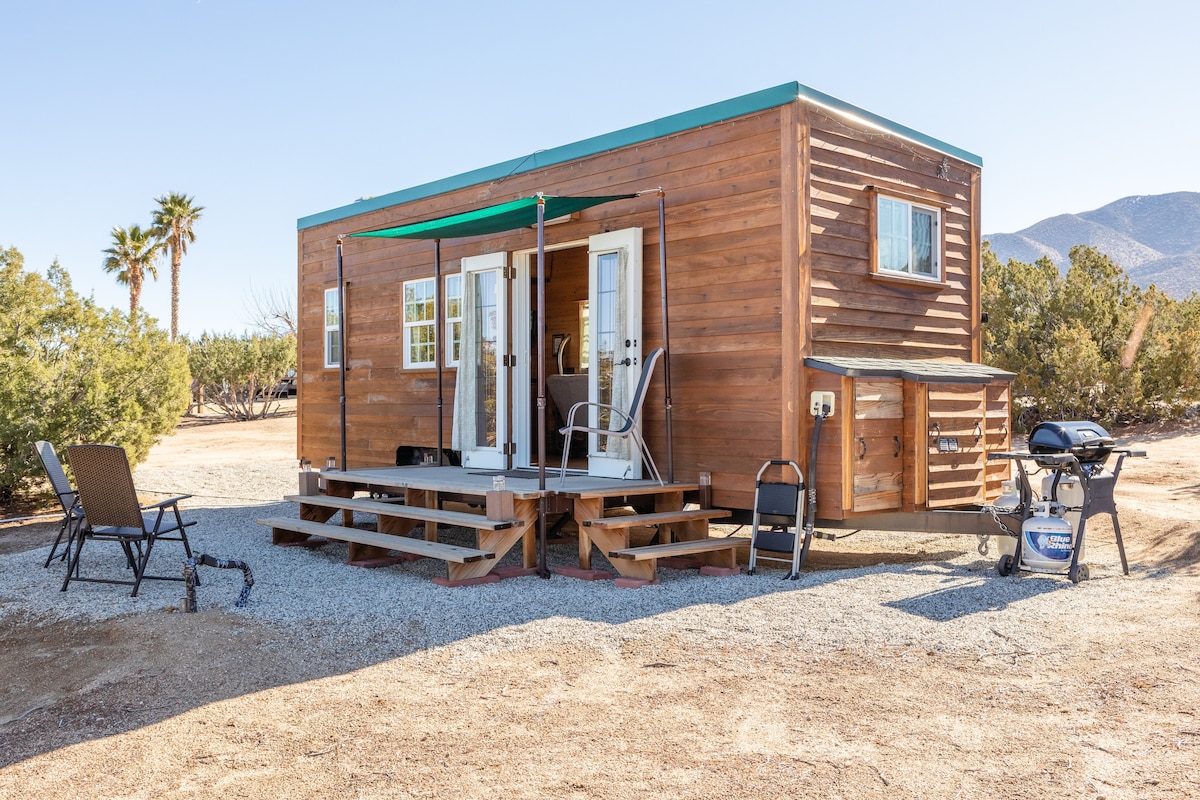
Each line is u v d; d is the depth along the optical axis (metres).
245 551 7.63
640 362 7.27
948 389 6.82
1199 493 9.91
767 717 3.53
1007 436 7.55
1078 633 4.58
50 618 5.36
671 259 7.21
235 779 3.06
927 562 6.85
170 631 4.92
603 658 4.32
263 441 20.83
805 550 6.22
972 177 8.45
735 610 5.18
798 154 6.41
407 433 9.77
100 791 3.01
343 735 3.43
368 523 8.70
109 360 11.12
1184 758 3.05
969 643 4.43
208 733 3.49
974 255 8.45
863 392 6.36
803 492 6.20
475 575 6.13
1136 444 14.48
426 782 3.00
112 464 5.69
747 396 6.67
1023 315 17.61
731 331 6.78
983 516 6.54
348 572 6.63
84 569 6.82
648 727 3.45
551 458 9.79
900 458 6.67
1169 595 5.42
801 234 6.40
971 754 3.13
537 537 7.55
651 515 6.46
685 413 7.12
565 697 3.80
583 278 10.76
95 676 4.29
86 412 10.70
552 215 7.33
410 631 4.83
